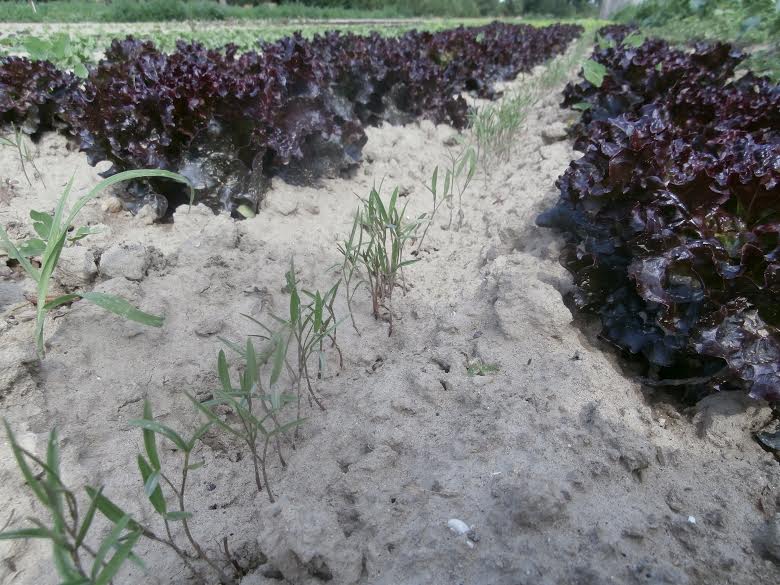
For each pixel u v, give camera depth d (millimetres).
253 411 2377
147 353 2598
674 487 1949
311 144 4660
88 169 4555
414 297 3281
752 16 11070
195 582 1767
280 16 36812
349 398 2457
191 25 23125
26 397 2211
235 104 3908
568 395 2273
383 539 1780
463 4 70125
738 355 2170
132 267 2979
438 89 7121
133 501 1986
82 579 1202
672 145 2764
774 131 4145
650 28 18812
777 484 1966
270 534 1742
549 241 3375
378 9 54844
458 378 2445
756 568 1695
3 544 1729
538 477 1880
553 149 5469
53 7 29125
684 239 2412
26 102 4938
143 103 3834
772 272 2158
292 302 2111
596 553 1694
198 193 3938
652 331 2547
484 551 1719
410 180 5047
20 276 3197
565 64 12523
